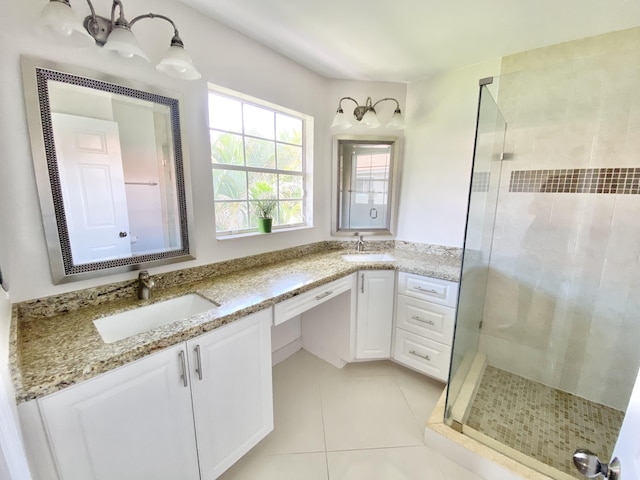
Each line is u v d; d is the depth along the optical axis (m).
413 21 1.52
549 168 1.83
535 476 1.26
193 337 1.08
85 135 1.18
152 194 1.42
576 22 1.50
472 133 2.11
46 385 0.75
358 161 2.46
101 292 1.29
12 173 1.03
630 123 1.58
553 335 1.93
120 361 0.89
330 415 1.74
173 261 1.53
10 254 1.04
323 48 1.85
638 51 1.52
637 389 0.56
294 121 2.27
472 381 1.93
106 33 1.16
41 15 0.91
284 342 2.35
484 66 2.01
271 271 1.88
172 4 1.40
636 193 1.61
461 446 1.41
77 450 0.84
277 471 1.39
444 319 1.90
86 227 1.22
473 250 1.75
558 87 1.74
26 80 1.02
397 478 1.36
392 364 2.29
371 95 2.38
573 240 1.81
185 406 1.10
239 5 1.43
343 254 2.41
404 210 2.52
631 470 0.52
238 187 1.93
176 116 1.46
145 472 1.01
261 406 1.42
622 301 1.71
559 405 1.78
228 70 1.67
